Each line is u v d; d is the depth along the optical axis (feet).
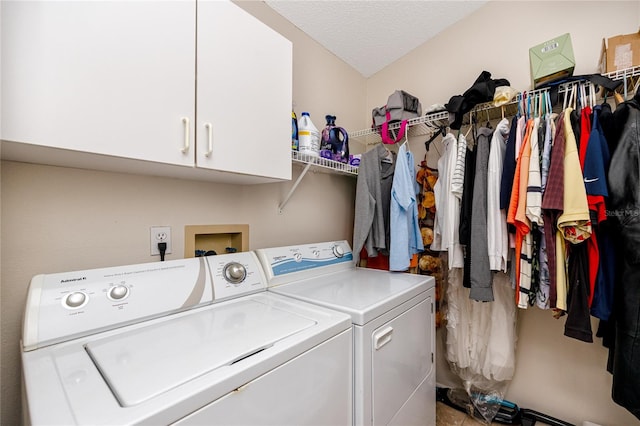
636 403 3.52
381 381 3.45
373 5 5.81
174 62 2.89
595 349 5.10
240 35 3.54
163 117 2.81
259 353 2.27
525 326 5.75
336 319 3.04
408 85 7.39
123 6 2.55
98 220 3.31
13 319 2.77
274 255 4.60
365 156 6.03
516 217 4.27
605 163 3.82
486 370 5.39
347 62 7.45
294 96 5.88
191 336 2.60
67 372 2.02
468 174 5.07
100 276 2.89
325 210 6.65
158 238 3.80
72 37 2.26
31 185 2.89
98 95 2.39
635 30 4.76
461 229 5.05
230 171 3.41
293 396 2.40
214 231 4.45
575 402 5.26
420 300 4.56
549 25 5.53
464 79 6.53
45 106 2.14
